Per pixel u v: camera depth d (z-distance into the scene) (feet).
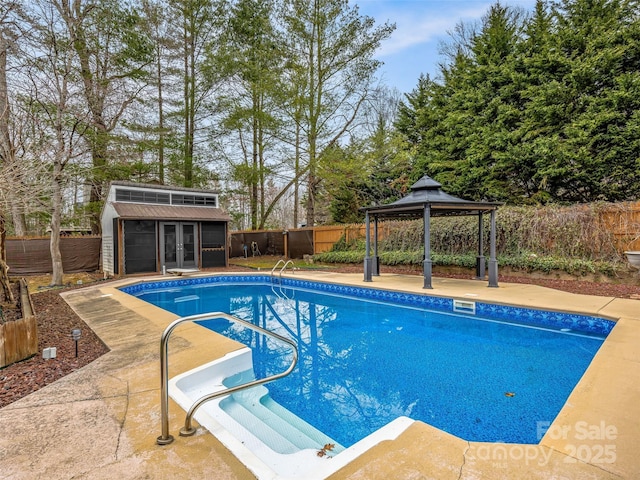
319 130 53.31
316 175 53.47
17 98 28.40
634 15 38.01
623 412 8.72
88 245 47.83
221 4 56.65
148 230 44.34
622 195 35.76
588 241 30.40
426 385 13.10
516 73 42.70
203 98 58.65
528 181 42.96
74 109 35.14
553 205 34.06
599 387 10.10
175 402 9.72
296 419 10.69
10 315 20.74
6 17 29.04
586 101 36.37
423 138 62.85
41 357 13.93
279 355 17.12
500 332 20.21
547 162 37.29
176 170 56.80
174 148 54.54
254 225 69.72
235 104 56.08
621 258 28.81
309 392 12.65
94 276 43.57
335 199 65.82
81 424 8.51
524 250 33.86
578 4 40.22
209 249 49.19
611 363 11.87
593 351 16.57
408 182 58.75
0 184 16.60
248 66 54.90
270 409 11.30
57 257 35.40
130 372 12.00
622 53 34.14
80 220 52.11
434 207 28.50
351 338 19.62
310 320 24.34
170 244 46.06
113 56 42.50
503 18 52.26
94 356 14.06
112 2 43.09
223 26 58.03
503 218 35.40
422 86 66.95
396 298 28.32
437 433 8.05
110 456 7.18
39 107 32.42
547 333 19.75
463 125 49.44
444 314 24.39
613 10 38.32
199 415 8.99
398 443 7.63
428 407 11.34
